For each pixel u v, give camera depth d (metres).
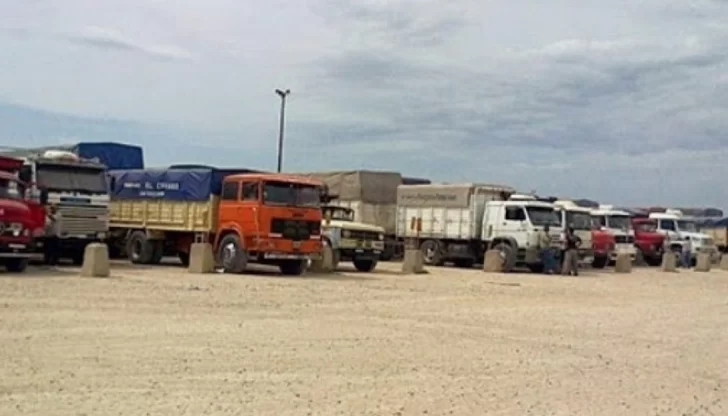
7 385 9.69
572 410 9.80
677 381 11.85
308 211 27.80
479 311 19.22
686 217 50.34
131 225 32.00
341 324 16.02
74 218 27.38
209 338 13.58
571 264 35.53
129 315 15.80
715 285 31.31
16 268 24.20
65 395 9.34
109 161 37.34
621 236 42.12
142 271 26.83
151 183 31.39
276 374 11.01
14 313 15.33
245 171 30.34
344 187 40.78
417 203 39.94
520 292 24.78
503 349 13.94
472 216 37.78
